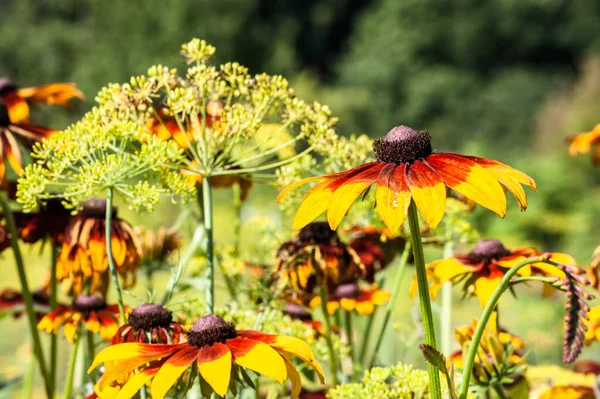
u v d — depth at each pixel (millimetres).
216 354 843
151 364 854
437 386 847
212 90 973
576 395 1053
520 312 1449
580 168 6801
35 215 1070
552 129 9797
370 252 1097
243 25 11047
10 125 1081
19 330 1851
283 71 11375
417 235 846
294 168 1011
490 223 5027
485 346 944
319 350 1030
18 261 1051
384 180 841
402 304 1848
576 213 5664
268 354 839
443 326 1106
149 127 988
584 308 810
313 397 1040
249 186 1117
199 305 1005
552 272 954
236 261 1117
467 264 975
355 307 1076
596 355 1501
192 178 990
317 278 1024
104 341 1012
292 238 1062
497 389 949
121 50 10711
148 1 10742
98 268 1000
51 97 1171
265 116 1001
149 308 918
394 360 1128
